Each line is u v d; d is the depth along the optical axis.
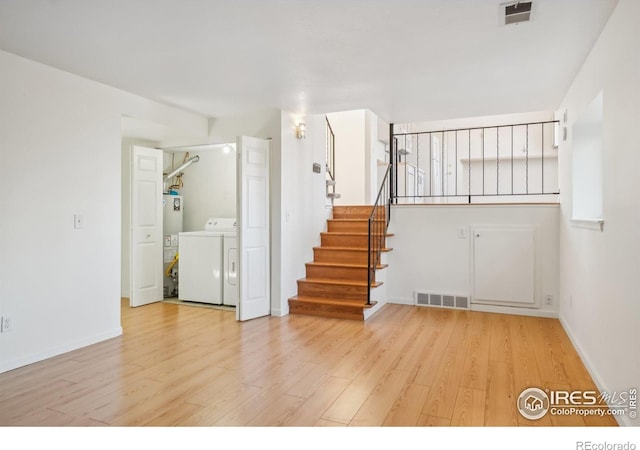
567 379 2.85
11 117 3.00
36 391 2.65
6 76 2.96
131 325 4.27
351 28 2.58
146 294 5.26
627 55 2.14
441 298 5.07
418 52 2.97
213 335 3.92
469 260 4.95
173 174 5.99
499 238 4.79
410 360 3.23
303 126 5.02
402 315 4.69
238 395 2.60
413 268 5.23
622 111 2.23
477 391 2.65
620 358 2.25
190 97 4.13
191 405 2.46
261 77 3.52
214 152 6.14
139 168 5.14
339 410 2.39
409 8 2.33
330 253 5.32
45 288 3.23
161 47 2.88
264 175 4.64
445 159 8.20
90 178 3.59
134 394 2.61
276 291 4.71
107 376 2.90
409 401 2.51
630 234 2.10
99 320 3.69
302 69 3.32
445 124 8.13
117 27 2.57
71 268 3.43
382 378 2.87
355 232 5.64
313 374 2.95
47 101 3.24
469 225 4.95
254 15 2.41
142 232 5.21
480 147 7.96
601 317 2.66
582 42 2.79
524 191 7.76
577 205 3.65
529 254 4.66
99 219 3.68
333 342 3.70
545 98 4.19
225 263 5.20
